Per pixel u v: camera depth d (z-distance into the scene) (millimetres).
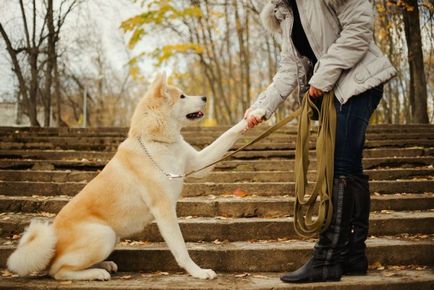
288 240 3859
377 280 2902
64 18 16250
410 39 12242
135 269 3453
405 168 6043
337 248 2893
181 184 3334
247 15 21641
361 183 2961
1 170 5926
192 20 21328
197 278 3123
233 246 3605
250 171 5953
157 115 3324
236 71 27469
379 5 13273
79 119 34375
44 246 3006
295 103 13844
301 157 2996
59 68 23375
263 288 2834
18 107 22000
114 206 3229
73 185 5094
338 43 2834
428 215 4125
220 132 8734
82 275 3051
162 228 3170
